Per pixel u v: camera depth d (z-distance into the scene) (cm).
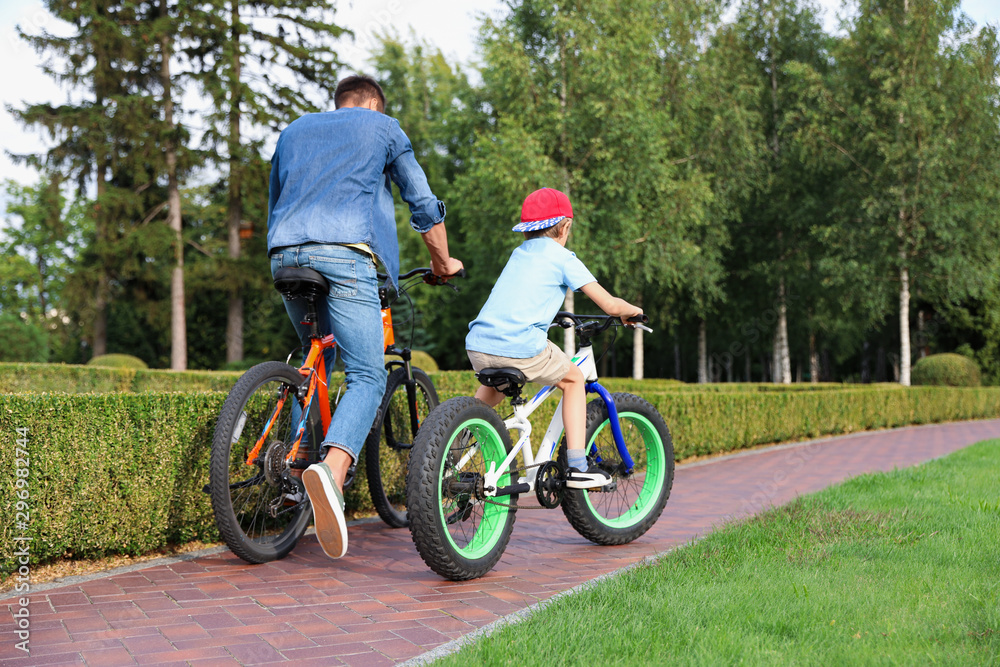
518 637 237
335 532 305
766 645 235
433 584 331
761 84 2388
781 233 2534
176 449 385
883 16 2141
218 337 3039
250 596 308
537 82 1928
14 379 977
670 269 1988
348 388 337
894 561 346
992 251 2130
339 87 374
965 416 1764
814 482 690
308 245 328
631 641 236
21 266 3259
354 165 337
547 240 381
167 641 253
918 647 232
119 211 2205
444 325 2928
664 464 448
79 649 245
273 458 346
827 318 2772
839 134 2194
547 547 416
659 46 2169
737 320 2766
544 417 555
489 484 349
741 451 994
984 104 2095
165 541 387
